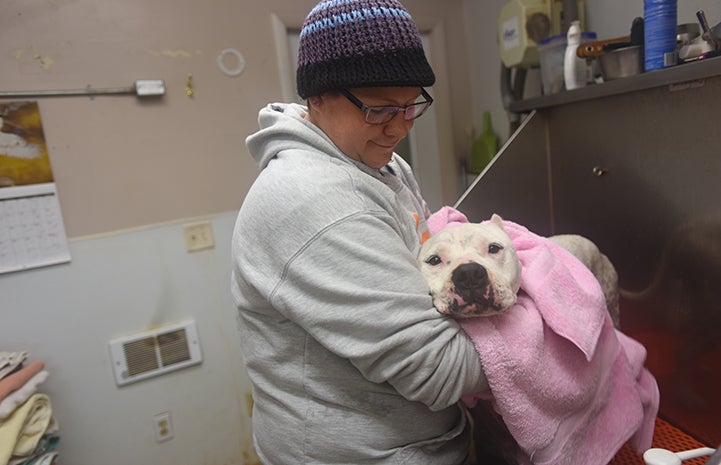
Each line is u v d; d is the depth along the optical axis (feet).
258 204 1.95
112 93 4.66
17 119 4.37
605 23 3.98
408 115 1.96
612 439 2.24
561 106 3.84
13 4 4.26
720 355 2.83
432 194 6.15
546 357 1.98
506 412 1.90
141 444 5.23
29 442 3.94
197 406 5.44
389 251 1.83
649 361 3.36
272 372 2.13
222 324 5.43
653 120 3.05
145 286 5.04
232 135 5.19
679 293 3.07
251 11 5.09
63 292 4.72
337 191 1.84
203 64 4.97
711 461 1.50
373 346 1.76
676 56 2.81
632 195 3.32
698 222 2.87
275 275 1.87
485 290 1.80
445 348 1.82
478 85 5.94
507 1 5.15
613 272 3.21
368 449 2.03
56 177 4.58
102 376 4.97
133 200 4.89
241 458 5.74
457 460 2.27
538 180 4.08
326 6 1.77
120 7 4.60
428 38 5.85
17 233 4.49
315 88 1.83
